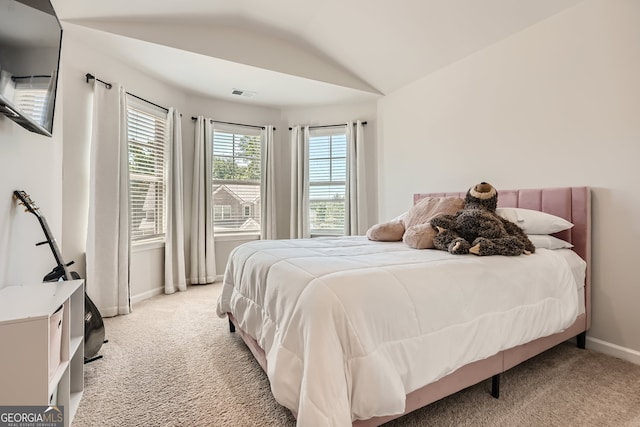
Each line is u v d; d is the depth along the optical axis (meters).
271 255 1.74
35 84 1.56
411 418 1.35
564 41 2.18
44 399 1.04
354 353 1.03
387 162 3.84
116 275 2.70
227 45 2.97
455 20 2.52
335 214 4.33
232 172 4.19
